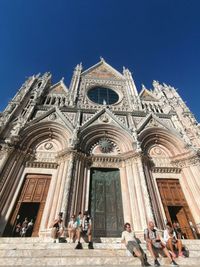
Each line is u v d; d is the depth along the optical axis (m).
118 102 28.41
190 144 20.66
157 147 22.66
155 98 31.19
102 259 8.12
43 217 15.41
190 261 8.37
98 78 33.19
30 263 7.71
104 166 19.73
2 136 19.55
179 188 19.17
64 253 8.63
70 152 18.66
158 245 9.22
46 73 33.31
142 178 17.55
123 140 21.80
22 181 17.66
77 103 26.70
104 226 16.17
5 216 15.09
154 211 15.80
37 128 21.28
